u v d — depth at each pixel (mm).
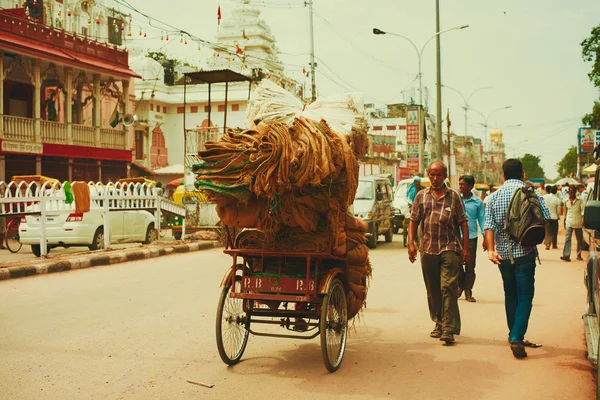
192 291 9883
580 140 38281
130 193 16266
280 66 47938
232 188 5199
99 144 27859
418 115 36562
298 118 5488
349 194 5633
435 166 6789
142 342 6570
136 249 14977
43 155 24984
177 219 20234
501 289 10617
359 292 6281
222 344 5609
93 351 6191
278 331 7309
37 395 4844
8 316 7840
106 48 28219
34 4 27375
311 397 4867
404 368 5738
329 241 5645
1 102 23234
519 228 6102
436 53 28312
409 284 10961
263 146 5090
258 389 5062
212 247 17656
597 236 5707
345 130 6012
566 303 9227
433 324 7680
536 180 67562
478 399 4855
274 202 5352
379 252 16938
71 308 8391
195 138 19078
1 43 22609
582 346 6605
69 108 26312
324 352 5410
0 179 23328
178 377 5375
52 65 25453
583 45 30094
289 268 5863
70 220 14555
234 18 46250
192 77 18625
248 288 5719
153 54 46094
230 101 42531
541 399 4863
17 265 11508
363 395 4930
